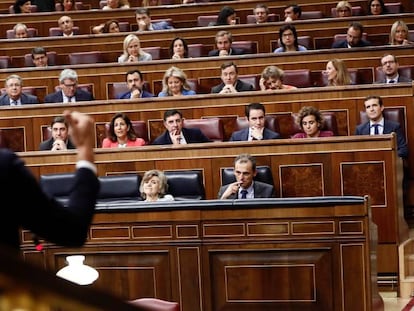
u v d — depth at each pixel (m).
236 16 12.70
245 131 8.34
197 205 5.55
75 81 9.91
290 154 7.51
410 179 8.49
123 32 12.06
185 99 8.95
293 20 11.99
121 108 9.05
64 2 13.64
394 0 12.88
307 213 5.43
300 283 5.46
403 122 8.52
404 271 7.37
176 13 12.76
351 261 5.42
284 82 9.84
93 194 2.01
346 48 10.09
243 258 5.52
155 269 5.65
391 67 9.52
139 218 5.63
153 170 7.17
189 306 5.61
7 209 1.89
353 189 7.43
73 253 5.71
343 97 8.68
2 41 11.78
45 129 9.17
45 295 1.45
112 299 1.52
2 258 1.39
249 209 5.49
